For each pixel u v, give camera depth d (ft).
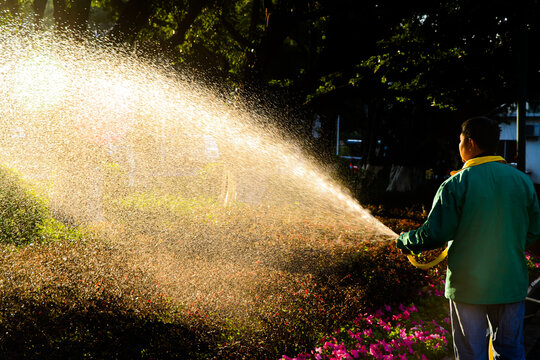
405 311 15.47
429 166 63.46
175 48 42.78
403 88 47.14
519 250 8.83
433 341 13.48
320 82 44.98
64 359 11.09
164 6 42.70
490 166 8.96
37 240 21.22
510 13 33.73
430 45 38.78
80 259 18.24
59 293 14.39
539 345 14.44
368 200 47.03
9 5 32.99
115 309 13.37
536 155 90.58
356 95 51.21
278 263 19.34
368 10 36.14
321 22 50.31
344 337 13.44
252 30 40.78
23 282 15.23
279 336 12.64
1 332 12.08
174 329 12.43
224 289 15.66
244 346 11.93
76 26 28.37
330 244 22.70
